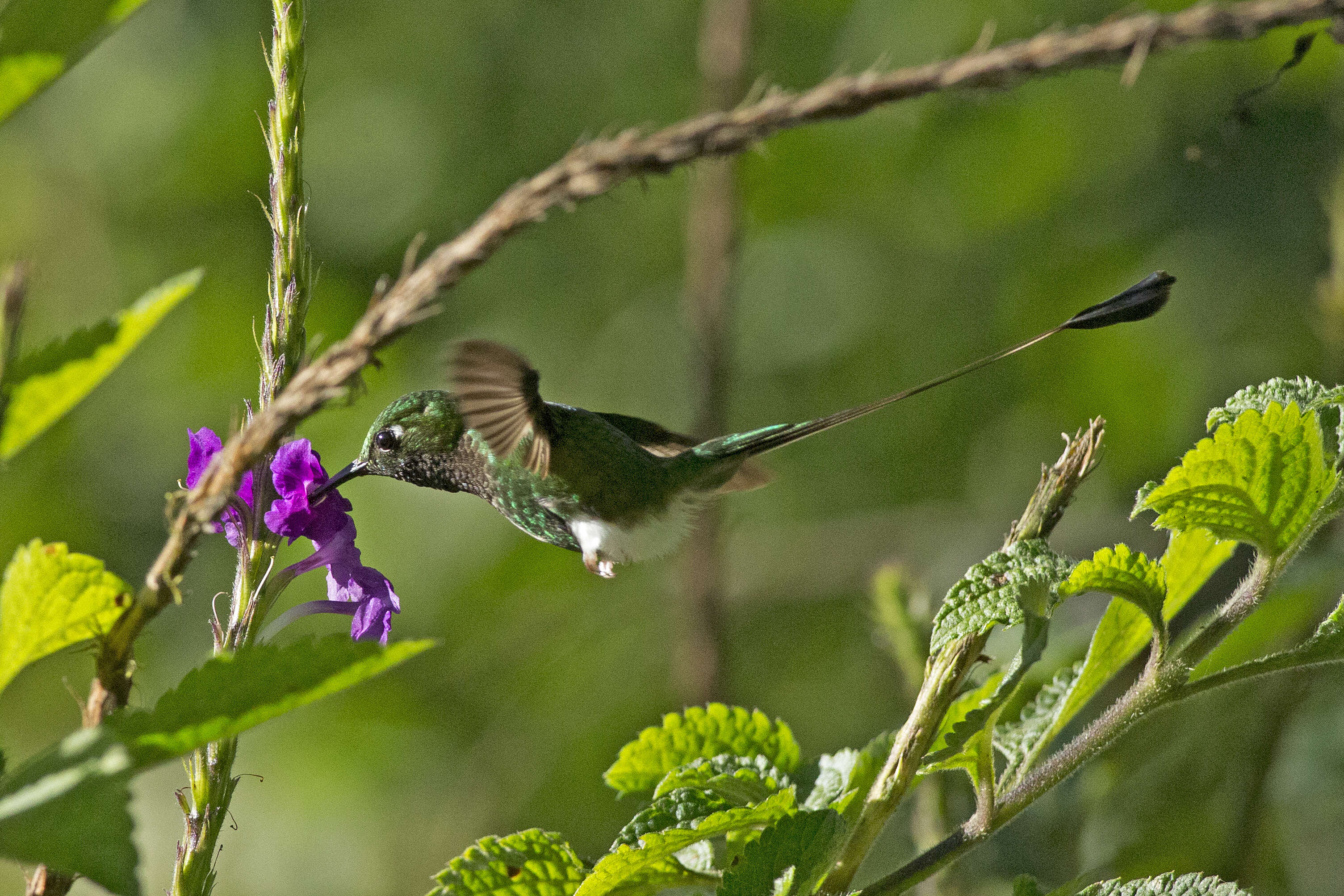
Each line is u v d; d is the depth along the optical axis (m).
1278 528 3.54
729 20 8.59
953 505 11.66
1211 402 10.45
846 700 11.15
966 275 12.16
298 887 11.68
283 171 3.54
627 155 2.56
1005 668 4.00
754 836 3.54
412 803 11.63
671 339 12.52
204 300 12.77
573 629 11.65
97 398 12.53
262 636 3.77
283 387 3.54
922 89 2.61
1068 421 11.14
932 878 4.69
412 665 12.01
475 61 12.85
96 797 2.42
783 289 12.67
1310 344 9.95
